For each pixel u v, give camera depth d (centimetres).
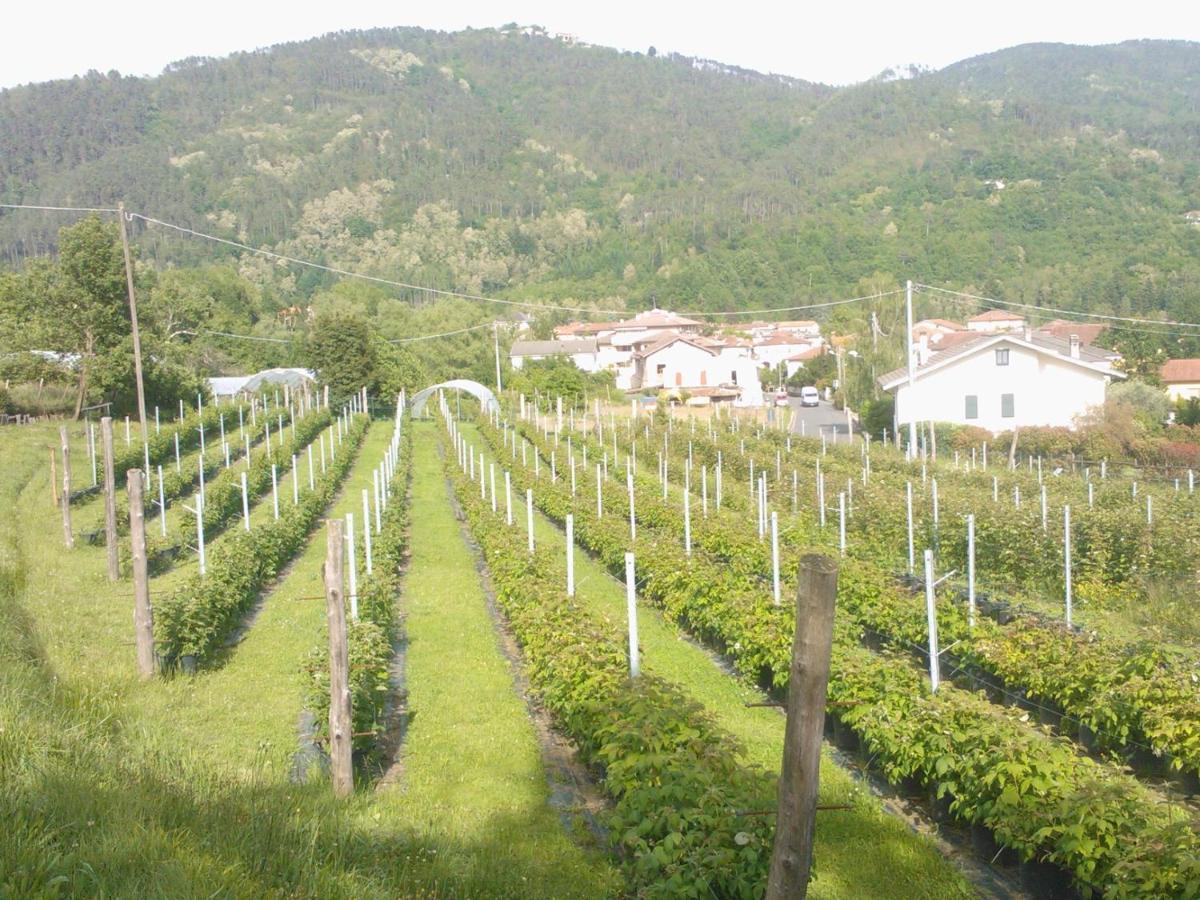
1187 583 1499
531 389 6053
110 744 838
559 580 1389
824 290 9488
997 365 4347
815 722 450
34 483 2695
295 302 10019
